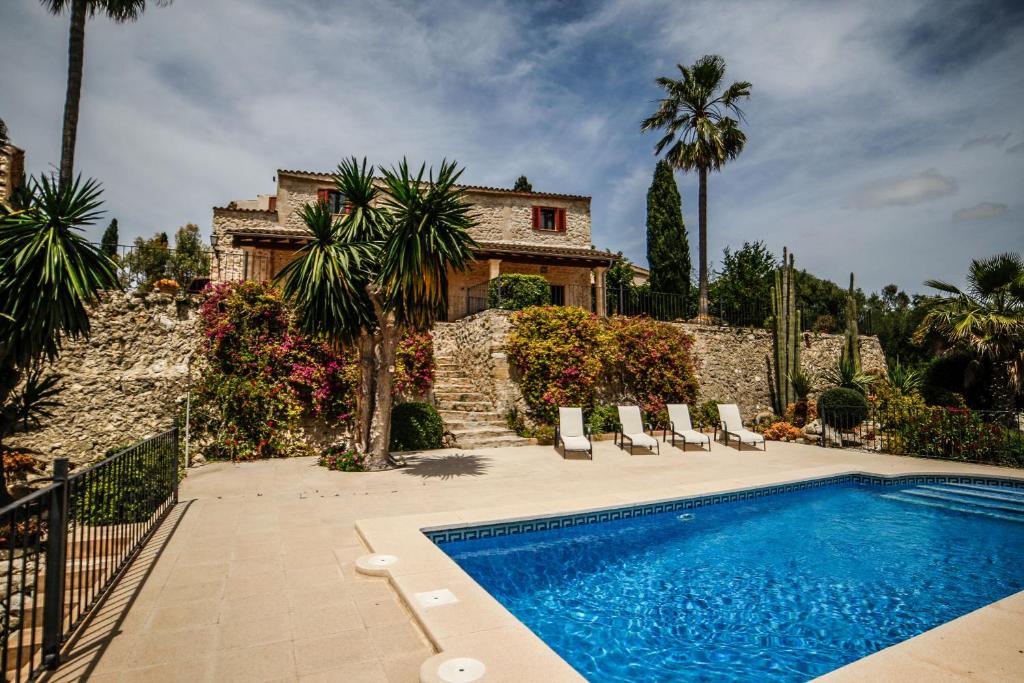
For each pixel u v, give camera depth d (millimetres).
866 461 11164
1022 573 5547
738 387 18672
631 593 5008
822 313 31688
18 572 5168
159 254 24125
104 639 3336
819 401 14523
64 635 3270
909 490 9266
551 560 5852
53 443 10188
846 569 5645
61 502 3232
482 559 5867
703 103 22156
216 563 4828
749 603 4809
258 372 11586
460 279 20359
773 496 8734
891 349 29453
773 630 4297
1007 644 3176
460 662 2908
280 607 3852
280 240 15945
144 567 4727
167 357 11219
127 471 5191
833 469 10062
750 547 6348
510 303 16266
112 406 10656
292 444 11656
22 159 13219
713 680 3521
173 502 7137
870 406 14055
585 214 22078
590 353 14766
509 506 6945
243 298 11727
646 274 33719
